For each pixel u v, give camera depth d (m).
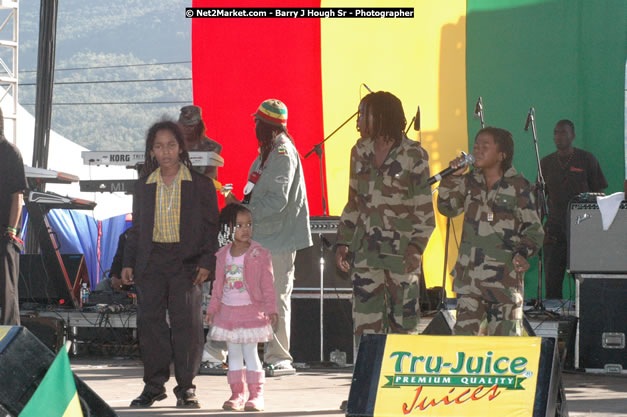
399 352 6.50
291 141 11.40
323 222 12.73
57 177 15.53
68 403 4.63
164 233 9.05
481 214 8.76
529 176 15.65
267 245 11.41
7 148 11.33
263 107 11.21
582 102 15.43
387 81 16.25
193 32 16.61
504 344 6.34
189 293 9.08
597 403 9.38
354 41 16.33
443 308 11.37
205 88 16.58
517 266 8.48
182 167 9.21
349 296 12.66
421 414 6.33
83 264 14.57
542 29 15.62
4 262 11.34
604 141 15.34
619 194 12.14
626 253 12.04
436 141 16.08
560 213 14.45
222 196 16.55
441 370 6.39
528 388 6.20
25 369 5.12
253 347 9.06
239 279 8.97
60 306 14.45
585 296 12.22
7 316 11.41
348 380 11.49
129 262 9.27
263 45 16.45
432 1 16.14
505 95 15.78
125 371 12.34
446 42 16.06
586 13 15.41
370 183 8.85
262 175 11.16
